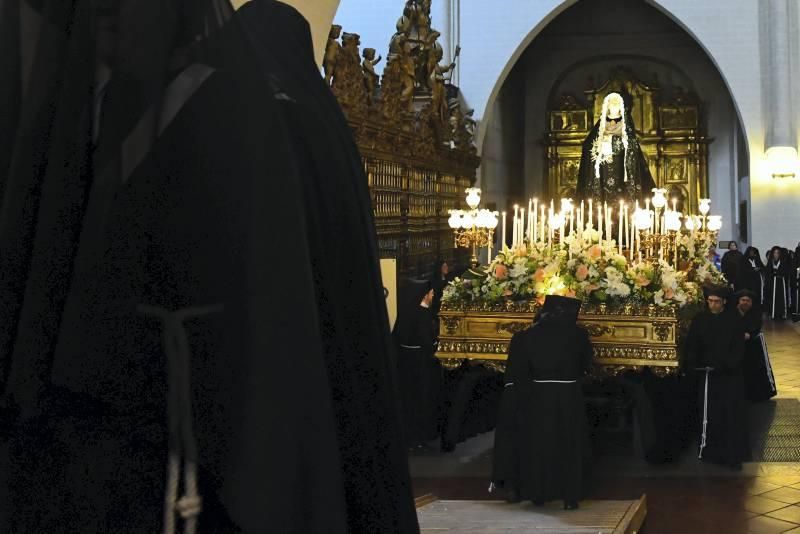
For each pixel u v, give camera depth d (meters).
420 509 5.32
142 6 0.95
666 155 25.33
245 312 0.90
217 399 0.90
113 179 0.92
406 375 7.95
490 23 20.98
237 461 0.87
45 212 0.92
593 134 15.98
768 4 19.44
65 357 0.90
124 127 0.92
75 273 0.91
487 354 7.48
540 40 26.08
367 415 1.15
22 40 0.96
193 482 0.93
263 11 1.27
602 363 7.10
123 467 0.96
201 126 0.94
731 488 6.67
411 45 15.70
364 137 12.38
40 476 0.98
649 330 7.02
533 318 6.97
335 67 11.25
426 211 16.05
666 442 7.37
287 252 0.92
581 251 7.59
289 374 0.89
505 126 24.80
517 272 7.52
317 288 1.10
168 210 0.93
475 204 9.23
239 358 0.89
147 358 0.93
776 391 10.25
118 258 0.92
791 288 18.06
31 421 0.95
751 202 19.61
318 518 0.87
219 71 0.97
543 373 5.89
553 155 25.80
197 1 0.99
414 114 15.10
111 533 0.95
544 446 5.80
